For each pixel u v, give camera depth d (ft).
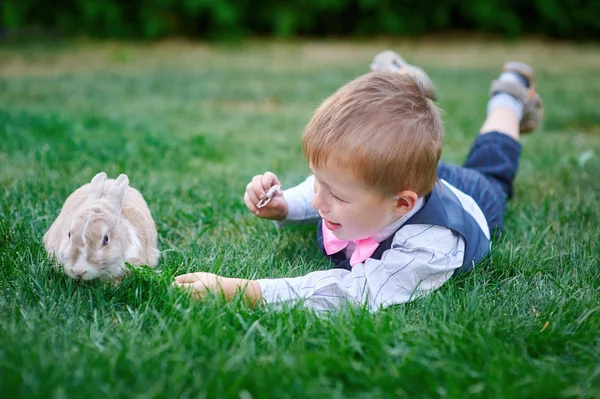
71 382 5.20
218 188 11.43
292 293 7.02
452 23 45.09
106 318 6.45
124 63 30.91
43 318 6.30
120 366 5.44
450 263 7.34
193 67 30.22
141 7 40.04
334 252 8.01
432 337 6.13
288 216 8.81
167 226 9.35
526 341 6.21
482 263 7.98
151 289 6.88
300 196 8.89
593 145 15.25
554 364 5.80
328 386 5.43
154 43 39.01
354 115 6.61
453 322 6.41
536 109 11.60
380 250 7.32
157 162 12.97
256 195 8.50
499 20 43.01
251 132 17.19
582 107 20.06
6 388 5.00
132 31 40.06
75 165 12.12
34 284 7.02
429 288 7.27
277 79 26.73
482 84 25.70
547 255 8.51
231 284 7.02
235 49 37.58
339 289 7.06
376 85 6.96
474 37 43.50
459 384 5.40
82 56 32.63
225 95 22.85
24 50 33.55
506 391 5.22
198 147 14.57
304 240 9.12
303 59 34.01
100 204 6.94
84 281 7.06
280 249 8.83
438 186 7.86
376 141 6.48
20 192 10.09
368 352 5.85
